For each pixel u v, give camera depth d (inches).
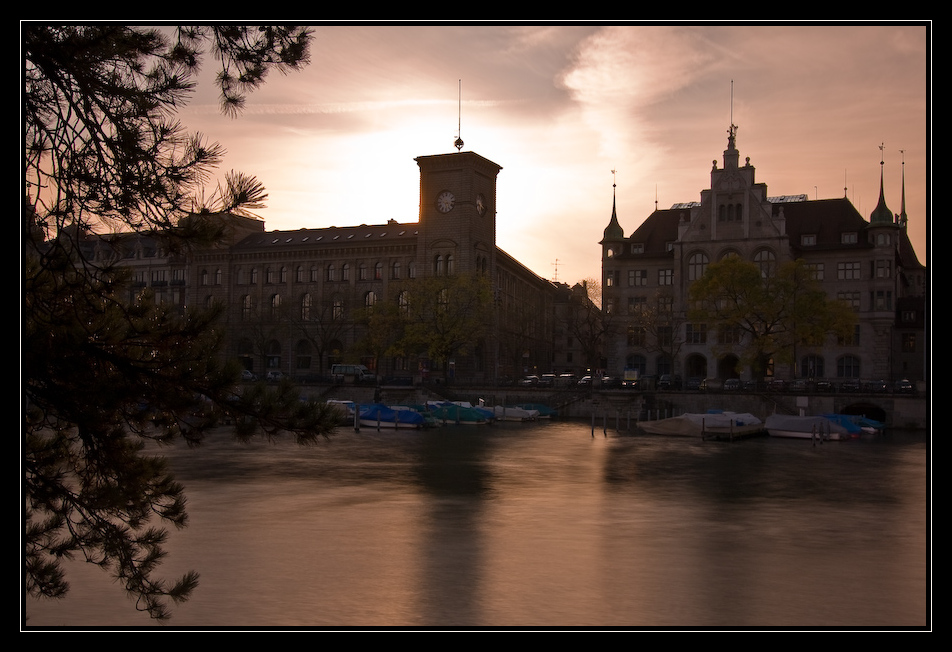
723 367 4707.2
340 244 5280.5
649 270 4977.9
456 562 1146.0
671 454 2502.5
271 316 5093.5
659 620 911.0
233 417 493.7
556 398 4067.4
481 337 4495.6
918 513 1533.0
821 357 4544.8
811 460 2364.7
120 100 483.2
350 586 1026.1
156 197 458.6
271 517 1449.3
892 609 951.0
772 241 4532.5
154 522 1344.7
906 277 5369.1
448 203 4950.8
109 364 465.1
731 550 1229.7
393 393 4323.3
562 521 1437.0
